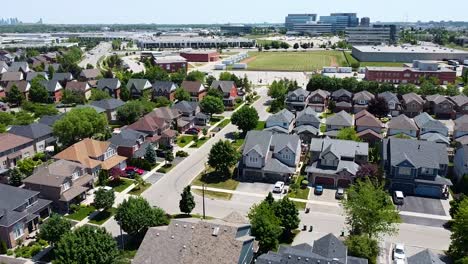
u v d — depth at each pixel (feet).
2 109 462.60
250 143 291.17
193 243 164.04
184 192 228.43
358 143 291.17
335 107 470.39
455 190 269.64
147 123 349.00
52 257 192.95
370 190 205.67
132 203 205.26
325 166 280.51
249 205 247.91
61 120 326.65
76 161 270.87
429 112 460.14
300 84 636.07
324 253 170.40
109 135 343.67
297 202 252.01
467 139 335.67
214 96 463.42
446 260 190.29
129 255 190.08
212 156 285.02
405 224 226.17
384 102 431.84
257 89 611.47
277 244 189.78
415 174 263.49
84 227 173.78
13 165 304.30
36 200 225.97
